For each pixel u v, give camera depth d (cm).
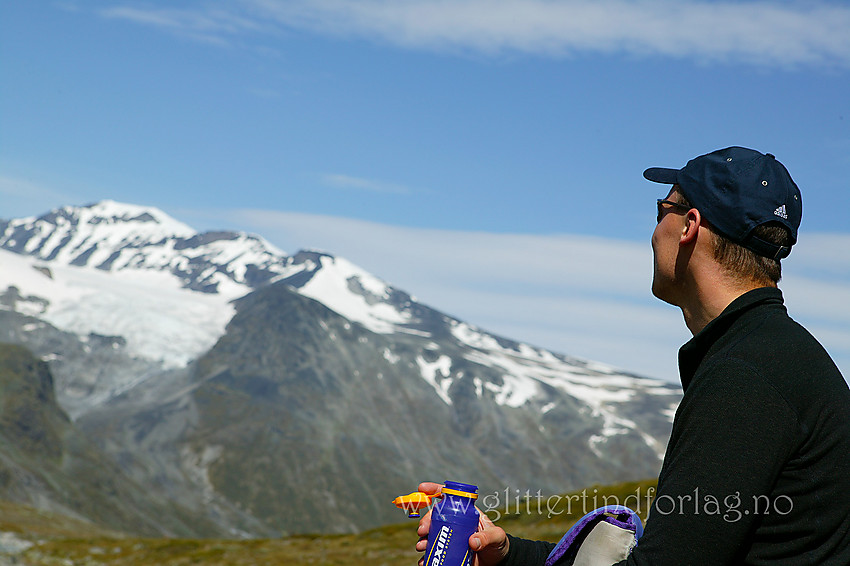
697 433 275
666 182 336
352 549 6688
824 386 274
